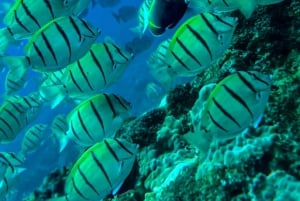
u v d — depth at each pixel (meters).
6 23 0.90
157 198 0.94
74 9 0.89
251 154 0.78
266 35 1.09
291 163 0.75
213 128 0.61
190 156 1.10
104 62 0.78
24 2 0.87
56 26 0.80
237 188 0.78
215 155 0.87
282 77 0.97
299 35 1.04
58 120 1.03
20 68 0.84
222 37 0.67
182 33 0.68
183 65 0.69
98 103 0.76
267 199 0.71
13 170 1.13
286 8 1.11
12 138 1.25
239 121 0.60
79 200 0.64
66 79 0.83
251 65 1.10
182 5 0.85
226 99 0.60
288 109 0.88
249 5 0.70
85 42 0.79
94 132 0.76
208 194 0.83
